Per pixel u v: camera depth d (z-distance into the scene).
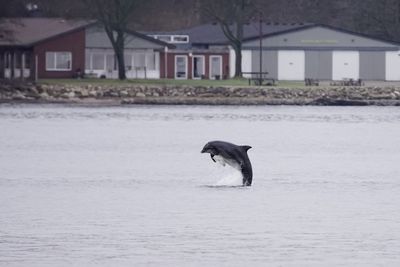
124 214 138.88
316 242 121.19
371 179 179.12
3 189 163.62
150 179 177.62
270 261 112.44
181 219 135.12
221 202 149.00
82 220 134.25
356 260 112.75
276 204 147.62
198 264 111.06
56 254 114.81
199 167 197.62
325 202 149.62
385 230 128.00
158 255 114.62
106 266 110.00
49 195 156.75
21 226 129.88
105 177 181.00
